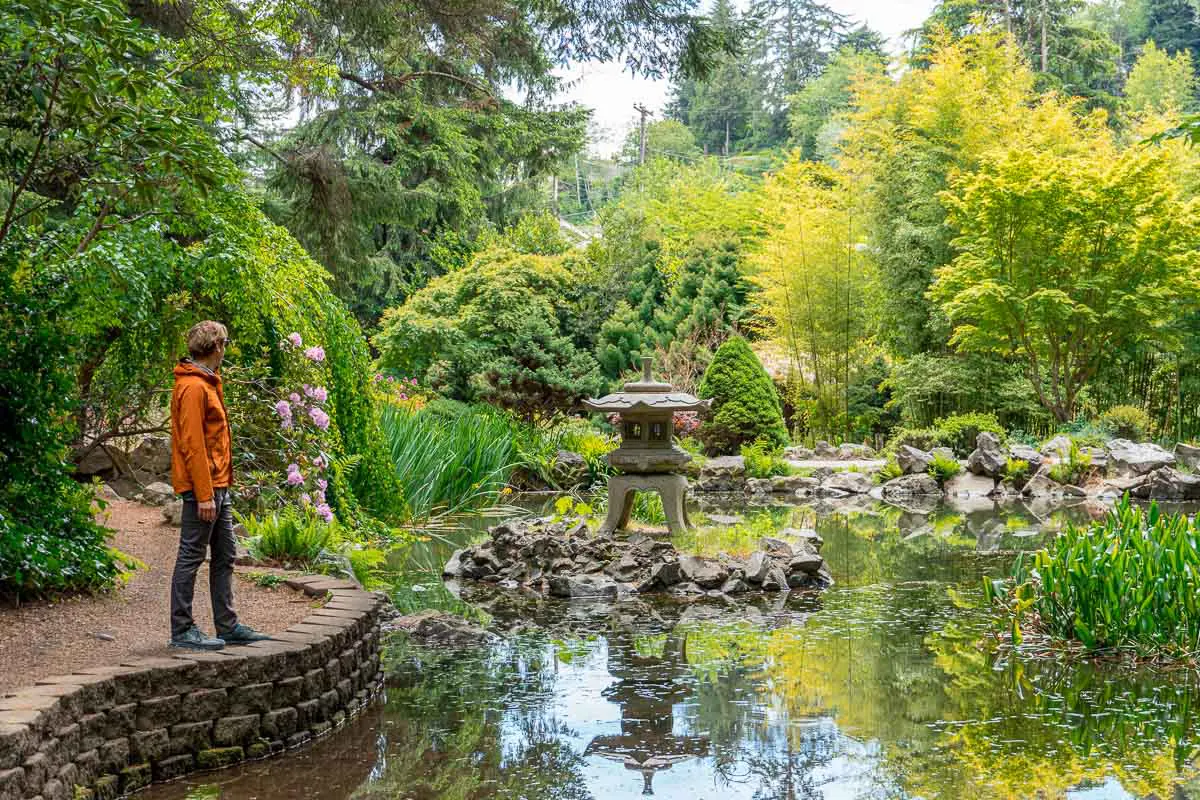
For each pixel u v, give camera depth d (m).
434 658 6.01
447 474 12.75
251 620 5.24
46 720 3.42
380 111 17.80
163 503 9.23
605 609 7.45
